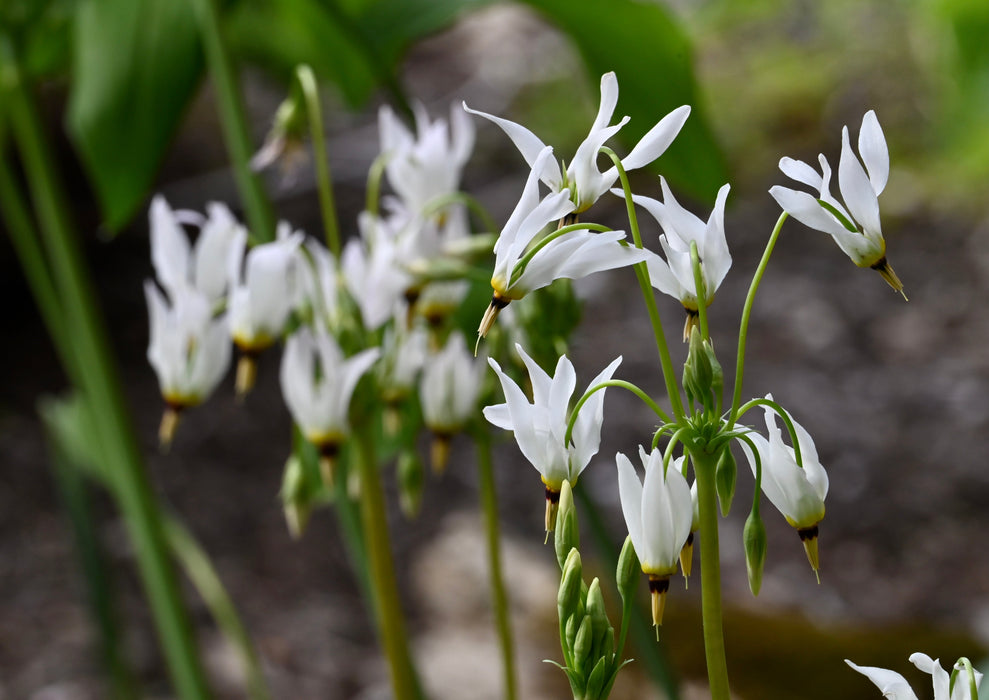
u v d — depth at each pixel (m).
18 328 2.46
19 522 1.85
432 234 0.64
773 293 2.52
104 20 0.86
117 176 0.89
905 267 2.57
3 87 0.86
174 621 0.95
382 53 0.93
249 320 0.62
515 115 3.39
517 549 1.72
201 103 3.28
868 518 1.79
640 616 0.73
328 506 1.96
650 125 0.81
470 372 0.65
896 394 2.11
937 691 0.52
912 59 3.04
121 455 0.91
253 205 0.77
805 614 1.29
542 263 0.51
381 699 1.44
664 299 2.52
